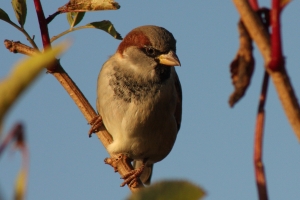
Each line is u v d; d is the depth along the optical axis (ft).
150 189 5.72
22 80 5.18
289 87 6.97
